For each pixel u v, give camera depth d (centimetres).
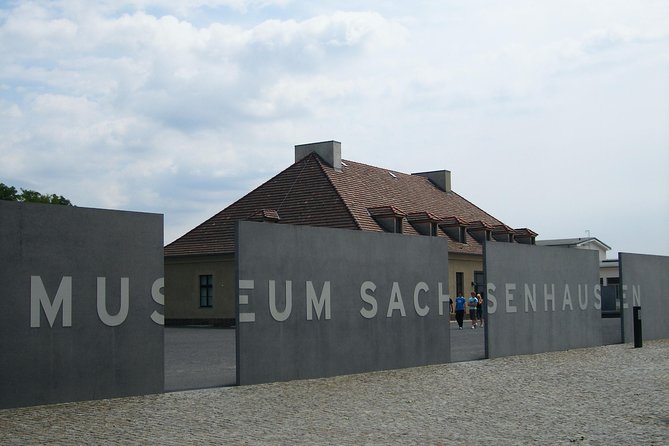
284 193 4953
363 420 1120
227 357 2300
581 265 2575
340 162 5172
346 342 1767
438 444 939
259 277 1585
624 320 2753
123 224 1387
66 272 1308
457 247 5241
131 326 1388
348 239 1797
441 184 6166
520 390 1455
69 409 1230
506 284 2231
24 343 1252
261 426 1072
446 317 2058
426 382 1598
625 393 1398
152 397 1372
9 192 6288
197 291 4753
